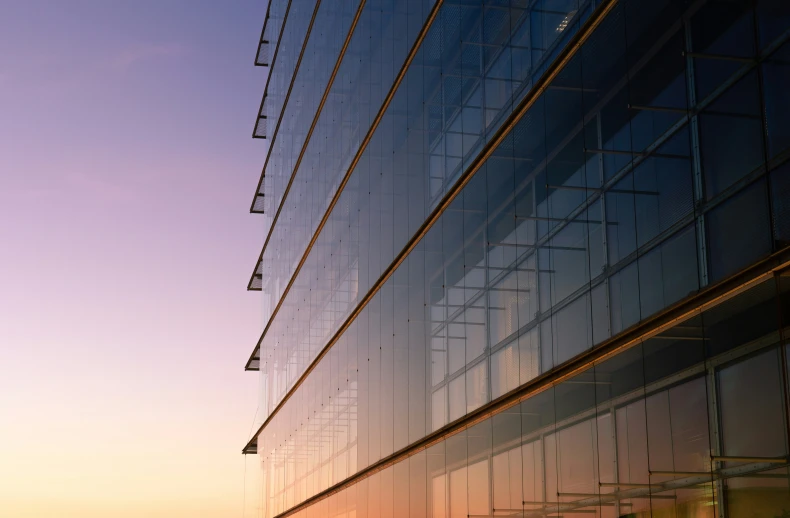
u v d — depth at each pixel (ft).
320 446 104.01
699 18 33.55
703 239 32.89
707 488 31.83
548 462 44.24
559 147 44.45
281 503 133.18
